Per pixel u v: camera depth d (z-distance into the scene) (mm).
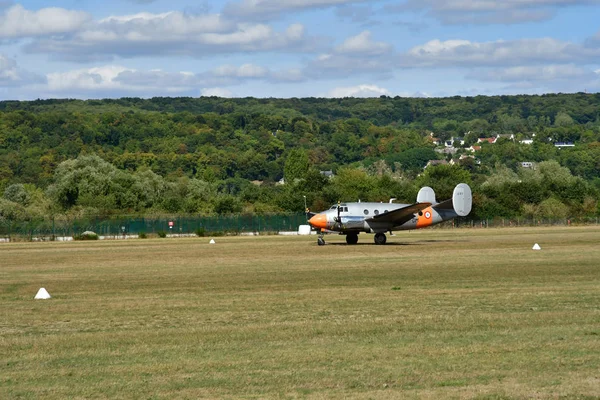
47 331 25156
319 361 20109
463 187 72125
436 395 16922
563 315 26266
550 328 23984
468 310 27875
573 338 22375
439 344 21906
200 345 22328
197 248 70250
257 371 19172
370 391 17297
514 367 19141
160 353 21344
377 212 70125
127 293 35062
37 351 21891
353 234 72875
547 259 50219
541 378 18094
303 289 35250
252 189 152500
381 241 71500
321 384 17938
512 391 17094
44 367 19938
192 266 49344
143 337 23703
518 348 21188
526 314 26672
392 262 49438
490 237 83375
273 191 157625
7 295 35219
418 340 22516
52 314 28766
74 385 18172
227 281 39500
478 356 20359
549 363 19453
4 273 46719
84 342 23031
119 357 20953
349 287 35750
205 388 17750
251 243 78188
